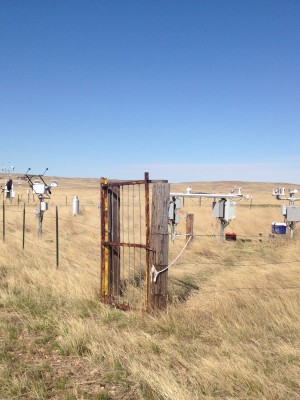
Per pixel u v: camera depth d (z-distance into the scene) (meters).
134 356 3.08
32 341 3.43
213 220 12.69
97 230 10.51
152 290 4.11
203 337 3.54
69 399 2.50
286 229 10.88
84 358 3.10
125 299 4.60
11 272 5.66
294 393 2.52
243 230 11.59
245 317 3.88
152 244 4.12
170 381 2.65
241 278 5.57
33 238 8.74
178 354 3.11
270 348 3.22
